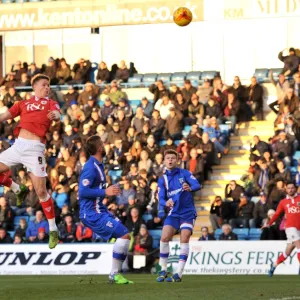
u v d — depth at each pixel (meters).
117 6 49.38
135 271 34.41
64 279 28.48
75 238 36.47
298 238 28.44
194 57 49.50
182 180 22.36
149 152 40.06
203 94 46.12
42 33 51.91
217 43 49.03
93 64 51.12
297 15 47.25
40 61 51.94
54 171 40.25
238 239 36.03
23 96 48.38
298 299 16.66
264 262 32.34
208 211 39.66
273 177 37.47
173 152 22.41
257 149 39.62
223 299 16.62
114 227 21.16
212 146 40.41
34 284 24.27
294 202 28.50
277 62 48.25
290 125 40.00
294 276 30.09
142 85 48.12
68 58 51.59
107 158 41.03
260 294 17.64
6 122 44.75
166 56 49.94
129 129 42.25
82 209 21.22
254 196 37.69
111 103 44.25
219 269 32.66
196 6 48.56
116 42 50.78
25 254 34.25
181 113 42.59
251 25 48.53
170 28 49.84
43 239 36.62
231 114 43.19
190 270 32.81
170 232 22.44
